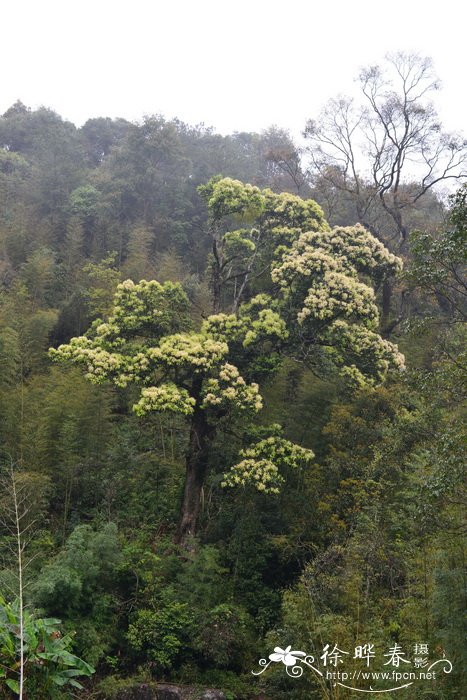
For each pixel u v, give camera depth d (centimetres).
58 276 2856
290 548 1422
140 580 1348
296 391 1855
